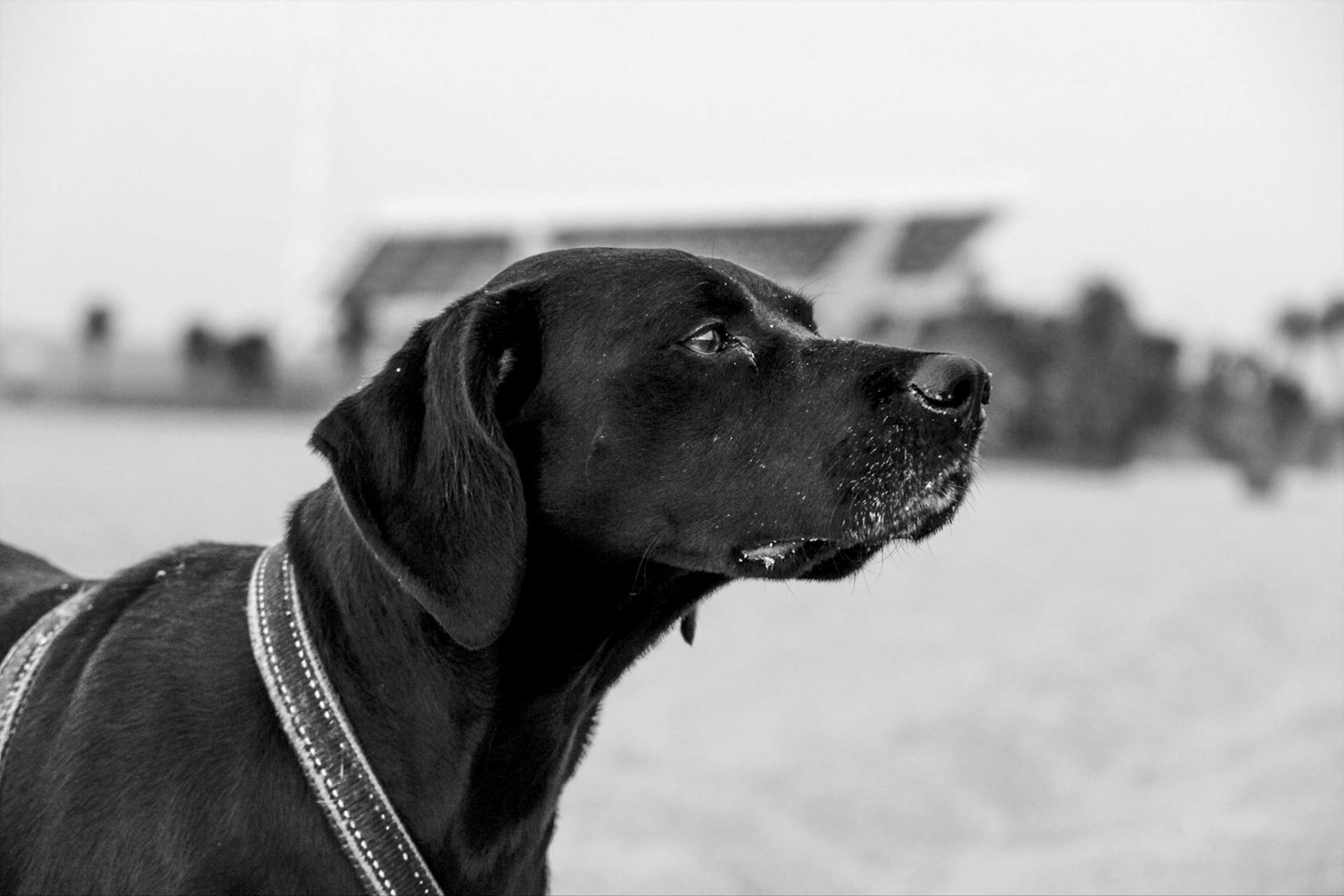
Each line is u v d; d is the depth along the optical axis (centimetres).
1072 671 847
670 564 341
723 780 637
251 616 306
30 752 305
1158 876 541
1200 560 1382
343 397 318
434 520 299
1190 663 889
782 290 367
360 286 3938
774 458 335
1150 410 3012
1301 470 2995
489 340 313
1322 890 515
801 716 746
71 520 1188
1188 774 678
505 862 318
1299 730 710
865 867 568
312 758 294
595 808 595
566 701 326
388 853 295
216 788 290
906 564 1331
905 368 336
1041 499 2156
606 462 332
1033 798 659
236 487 1497
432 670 305
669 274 338
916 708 752
